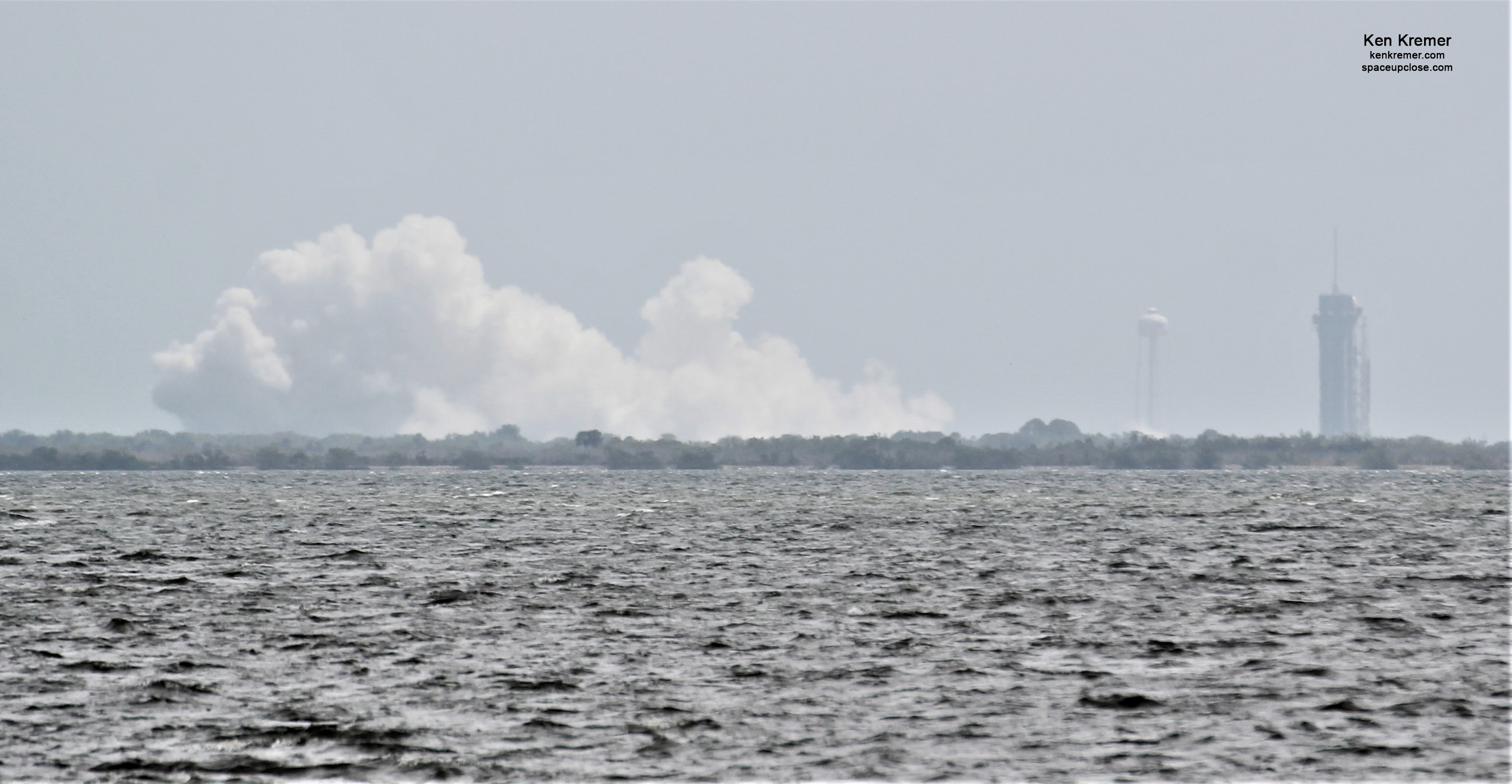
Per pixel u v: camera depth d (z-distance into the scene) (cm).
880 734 13288
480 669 16262
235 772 12062
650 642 18200
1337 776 12019
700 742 13000
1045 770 12162
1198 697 14775
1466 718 13838
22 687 15162
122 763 12275
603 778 11925
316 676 15850
